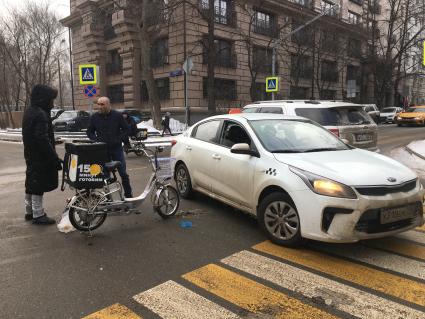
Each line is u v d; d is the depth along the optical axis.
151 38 24.19
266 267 4.18
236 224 5.70
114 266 4.24
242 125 5.79
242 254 4.54
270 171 4.89
